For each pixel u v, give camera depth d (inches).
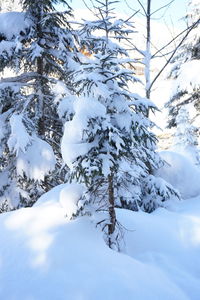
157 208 287.9
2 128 355.6
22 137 319.0
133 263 171.9
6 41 346.0
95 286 147.6
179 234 219.3
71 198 201.5
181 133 652.7
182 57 598.9
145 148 237.8
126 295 145.6
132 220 223.0
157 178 311.1
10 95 374.0
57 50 370.3
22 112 351.6
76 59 373.7
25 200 374.3
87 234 189.6
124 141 192.5
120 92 192.4
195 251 201.0
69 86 359.6
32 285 148.9
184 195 340.2
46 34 379.2
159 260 188.9
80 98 186.9
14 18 364.2
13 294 145.2
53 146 408.5
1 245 183.0
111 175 192.1
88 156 184.7
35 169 346.6
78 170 183.3
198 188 346.0
